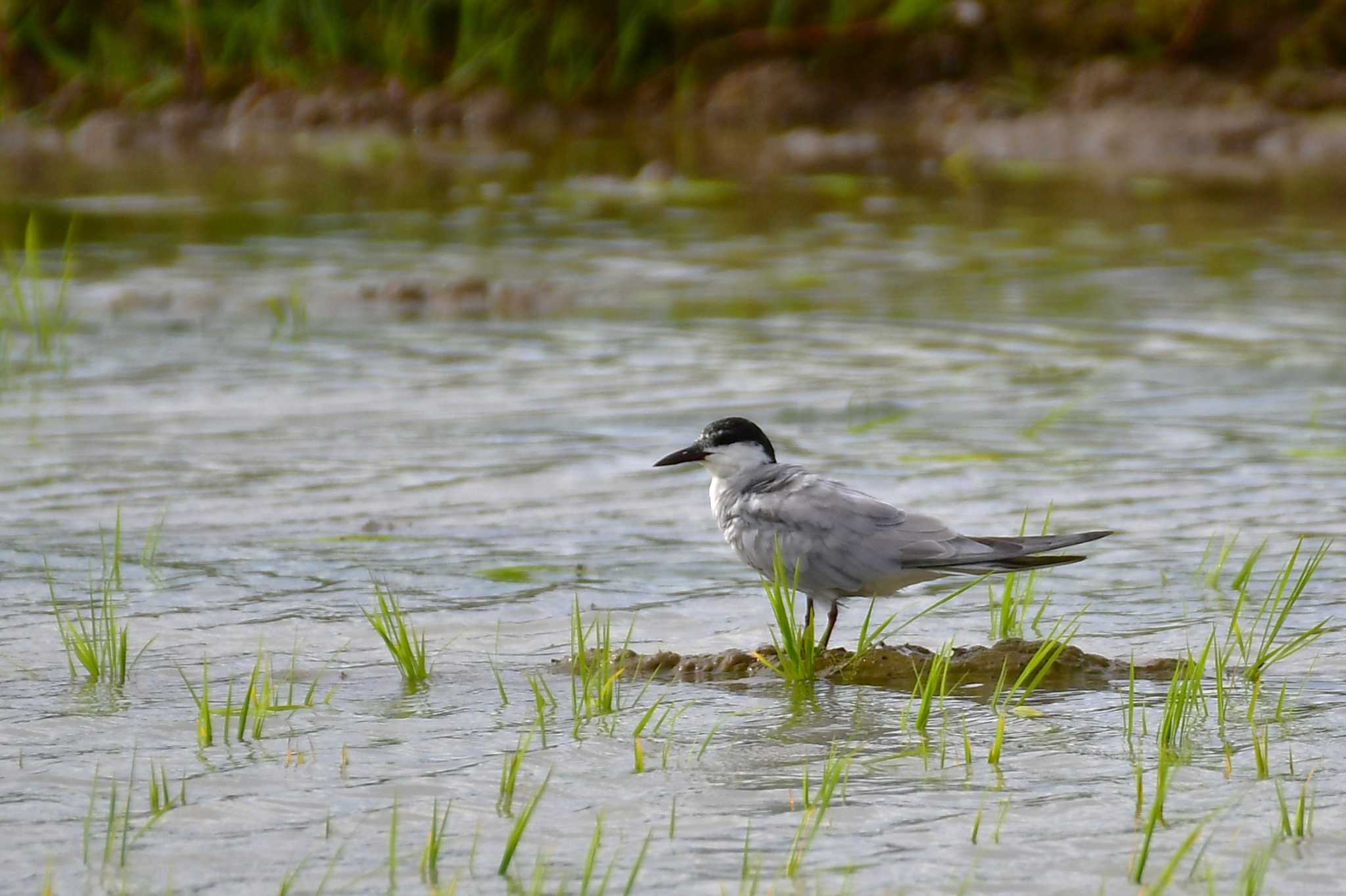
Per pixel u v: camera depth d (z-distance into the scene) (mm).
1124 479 13164
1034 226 24703
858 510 9805
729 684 9453
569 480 13375
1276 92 32188
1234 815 7504
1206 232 23969
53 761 8203
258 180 29406
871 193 27750
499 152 32156
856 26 34250
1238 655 9695
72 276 21516
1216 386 16000
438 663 9727
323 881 6910
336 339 18406
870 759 8266
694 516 12562
